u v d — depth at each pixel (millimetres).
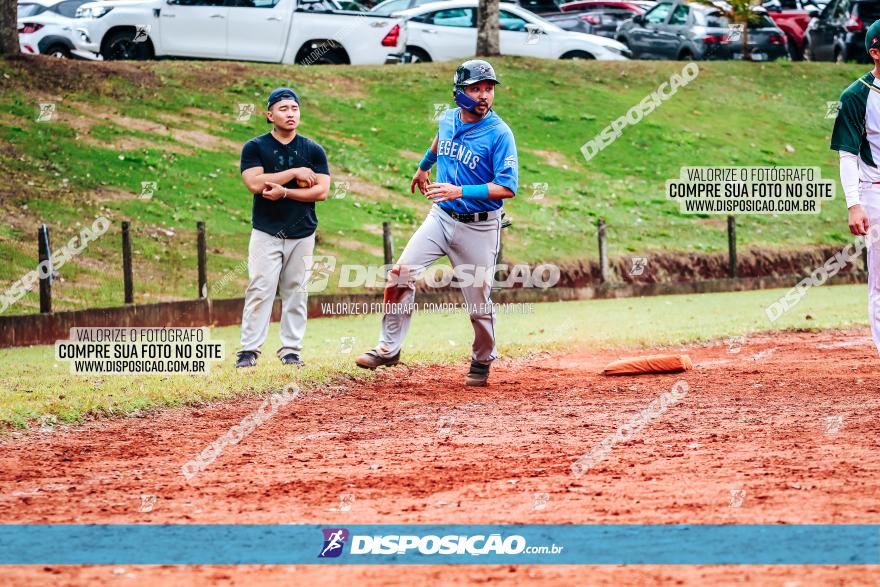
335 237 64438
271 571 13891
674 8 106625
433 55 96750
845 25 108500
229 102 80375
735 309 52875
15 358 38094
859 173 26469
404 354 35375
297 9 88812
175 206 63625
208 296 53688
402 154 79938
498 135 28625
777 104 98750
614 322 47312
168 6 85812
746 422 23734
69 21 85000
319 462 20828
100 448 22391
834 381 29359
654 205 79625
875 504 16281
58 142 68312
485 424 24656
